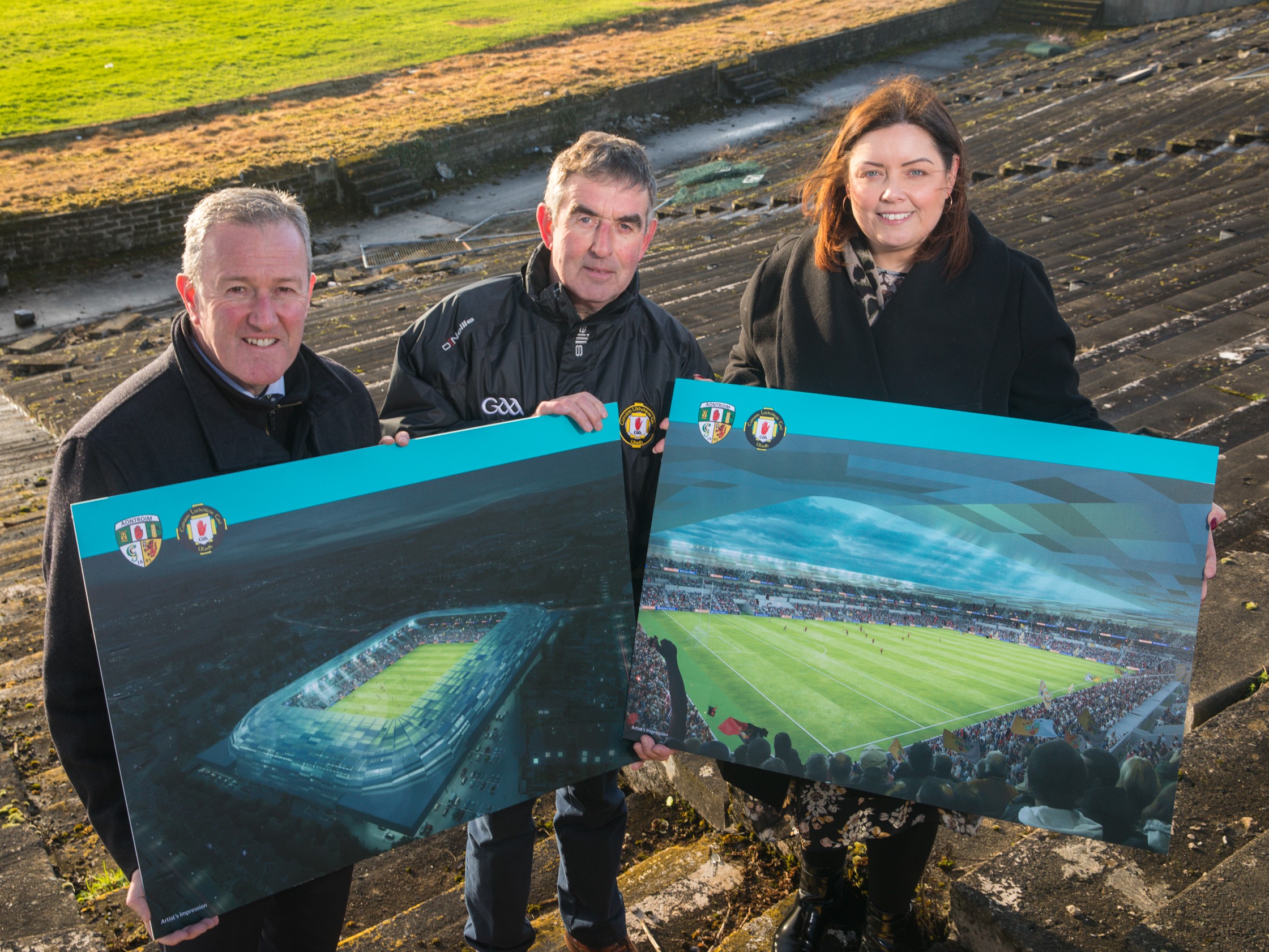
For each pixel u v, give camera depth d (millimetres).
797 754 1825
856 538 1823
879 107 1847
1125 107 15625
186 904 1572
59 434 8562
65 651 1544
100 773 1587
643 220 1936
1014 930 1879
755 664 1847
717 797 2678
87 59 22812
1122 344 5711
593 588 1855
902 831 1919
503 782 1811
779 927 2203
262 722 1593
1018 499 1775
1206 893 1845
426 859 2910
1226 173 10844
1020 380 2045
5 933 2408
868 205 1871
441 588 1729
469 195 19500
